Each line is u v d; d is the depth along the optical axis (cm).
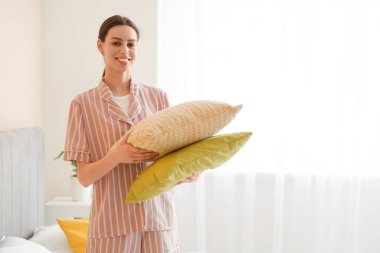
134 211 146
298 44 322
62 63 324
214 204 327
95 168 140
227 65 324
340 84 322
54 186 326
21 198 235
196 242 328
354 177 321
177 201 327
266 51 322
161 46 327
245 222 324
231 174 324
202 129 135
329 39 321
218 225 327
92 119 151
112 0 323
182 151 137
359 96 320
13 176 222
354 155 321
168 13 325
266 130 325
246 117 325
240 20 323
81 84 325
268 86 323
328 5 321
